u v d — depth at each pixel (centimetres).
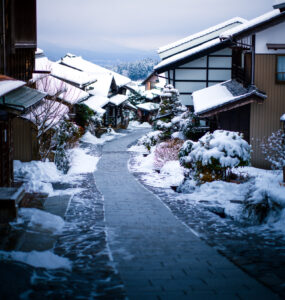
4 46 1065
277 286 485
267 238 764
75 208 1012
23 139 1672
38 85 2125
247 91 1825
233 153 1282
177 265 576
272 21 1745
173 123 2480
